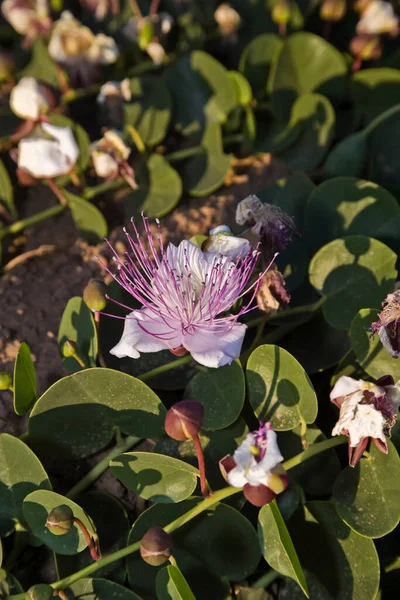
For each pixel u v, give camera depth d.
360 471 0.48
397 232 0.54
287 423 0.49
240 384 0.50
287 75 0.61
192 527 0.49
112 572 0.49
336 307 0.52
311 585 0.48
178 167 0.61
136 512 0.51
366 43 0.61
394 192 0.58
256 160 0.61
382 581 0.49
